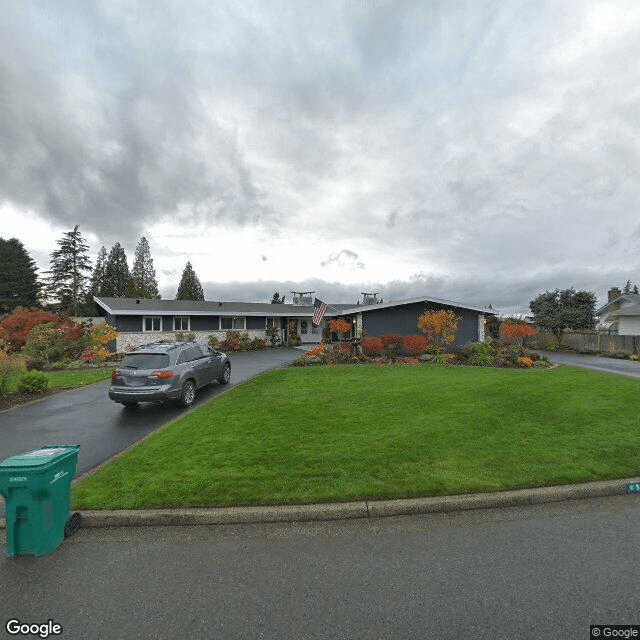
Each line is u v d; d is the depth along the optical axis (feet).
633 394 28.25
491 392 29.40
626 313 89.15
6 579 9.52
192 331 84.94
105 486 14.15
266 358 66.33
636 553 10.16
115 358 63.67
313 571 9.59
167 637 7.57
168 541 11.26
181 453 17.25
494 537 11.02
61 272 152.25
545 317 99.19
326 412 23.86
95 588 9.12
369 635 7.47
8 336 60.75
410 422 21.30
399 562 9.87
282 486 13.67
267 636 7.52
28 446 21.29
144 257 185.98
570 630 7.52
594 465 15.21
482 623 7.72
